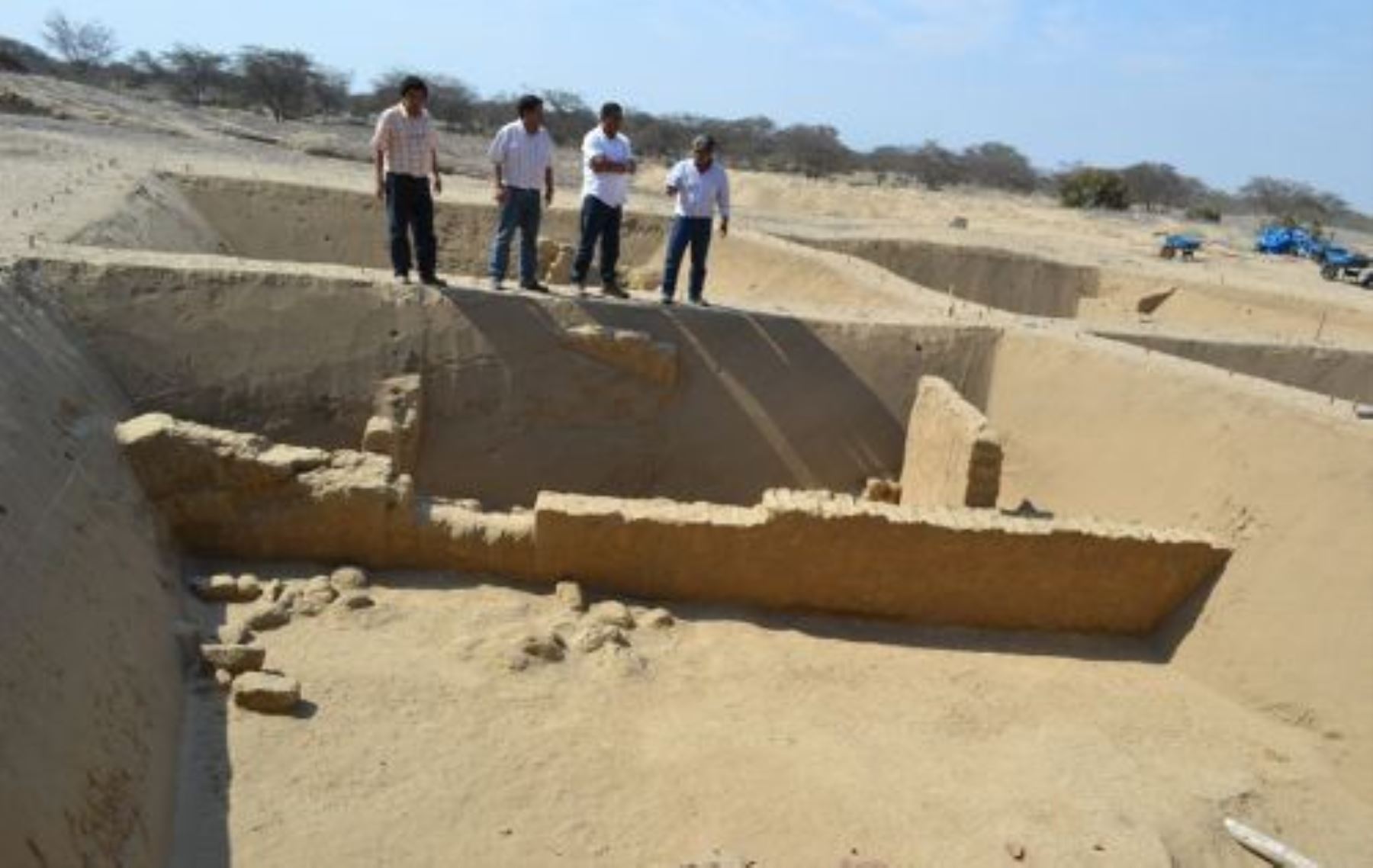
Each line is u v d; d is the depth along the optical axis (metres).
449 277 11.27
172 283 9.91
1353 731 7.18
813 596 8.52
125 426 8.20
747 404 11.16
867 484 11.22
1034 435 11.09
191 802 5.70
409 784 6.05
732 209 26.25
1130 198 55.88
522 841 5.77
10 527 5.70
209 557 8.21
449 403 10.46
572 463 10.72
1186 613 8.59
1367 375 13.67
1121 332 13.02
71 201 12.91
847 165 69.25
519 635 7.60
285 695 6.44
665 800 6.23
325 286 10.34
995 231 31.50
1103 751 7.10
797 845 5.97
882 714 7.34
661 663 7.64
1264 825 6.58
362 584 8.05
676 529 8.25
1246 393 9.51
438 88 61.72
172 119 33.94
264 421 9.91
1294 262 32.12
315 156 27.47
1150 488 9.69
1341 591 7.73
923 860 5.93
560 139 59.88
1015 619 8.66
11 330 7.81
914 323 11.95
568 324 10.78
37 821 4.33
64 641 5.47
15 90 31.41
